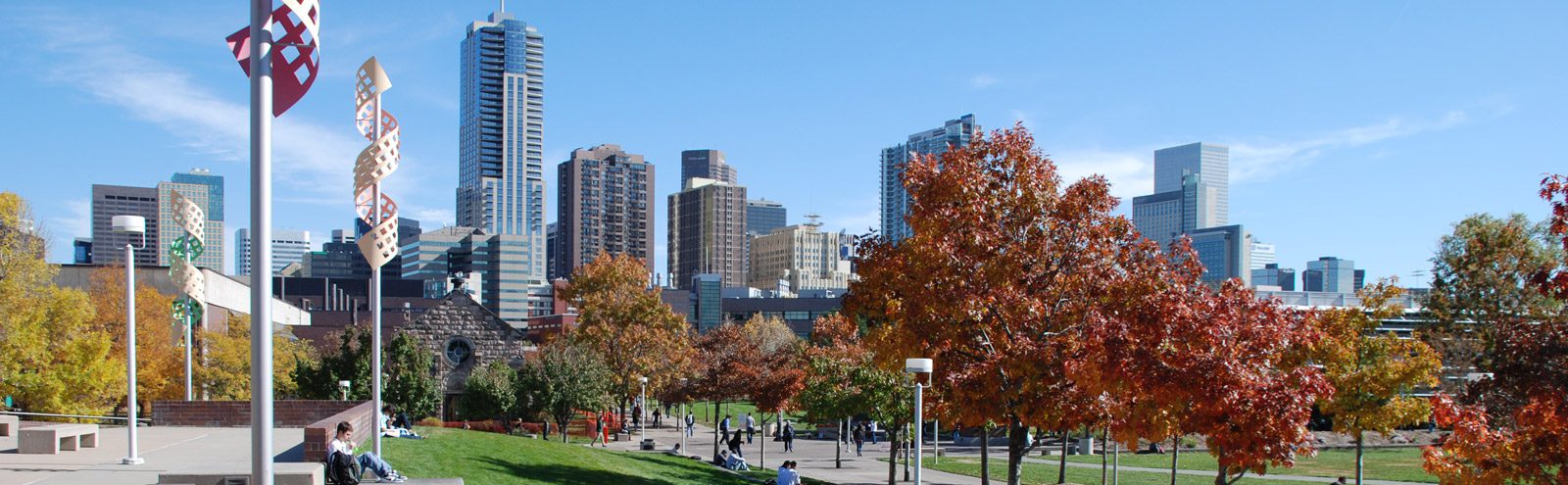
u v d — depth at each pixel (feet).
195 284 101.81
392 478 62.54
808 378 140.26
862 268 87.30
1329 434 187.21
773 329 356.59
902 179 85.20
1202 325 57.57
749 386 154.61
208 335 160.25
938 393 81.51
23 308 121.19
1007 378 77.51
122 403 149.89
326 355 147.84
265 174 29.14
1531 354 97.09
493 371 164.35
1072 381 71.82
